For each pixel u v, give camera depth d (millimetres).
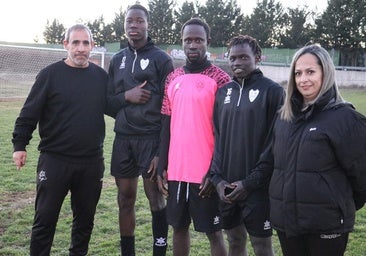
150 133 3871
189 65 3521
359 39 42969
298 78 2631
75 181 3684
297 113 2652
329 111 2543
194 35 3430
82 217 3809
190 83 3428
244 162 3107
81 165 3621
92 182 3719
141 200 5957
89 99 3605
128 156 3951
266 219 3090
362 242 4559
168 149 3629
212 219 3406
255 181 2975
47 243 3676
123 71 3955
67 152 3566
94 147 3662
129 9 3963
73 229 3877
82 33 3549
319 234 2566
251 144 3080
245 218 3115
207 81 3412
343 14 43875
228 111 3174
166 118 3625
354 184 2609
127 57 3986
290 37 49906
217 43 50562
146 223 5109
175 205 3504
